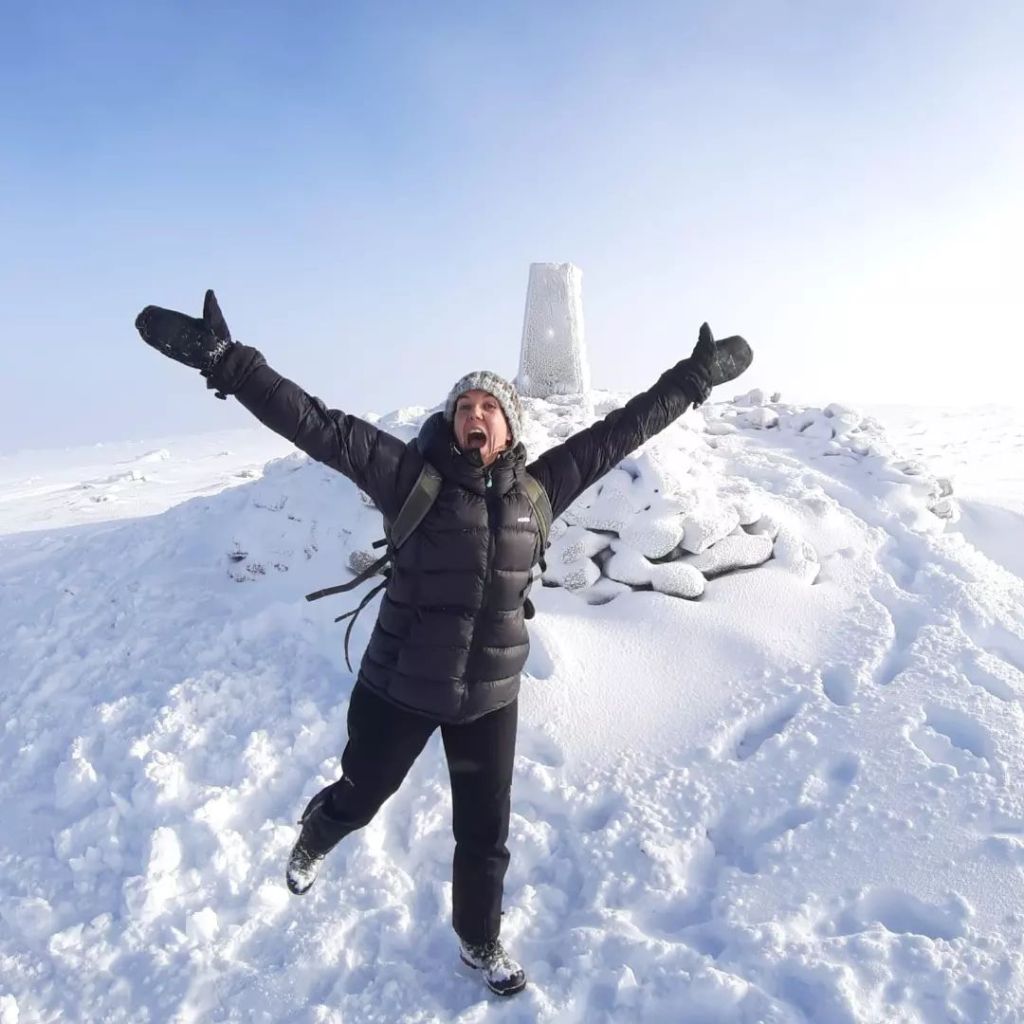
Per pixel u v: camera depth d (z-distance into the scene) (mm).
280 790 3369
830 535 5129
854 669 3865
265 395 2098
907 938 2461
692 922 2717
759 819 3080
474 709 2258
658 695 3766
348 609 4418
